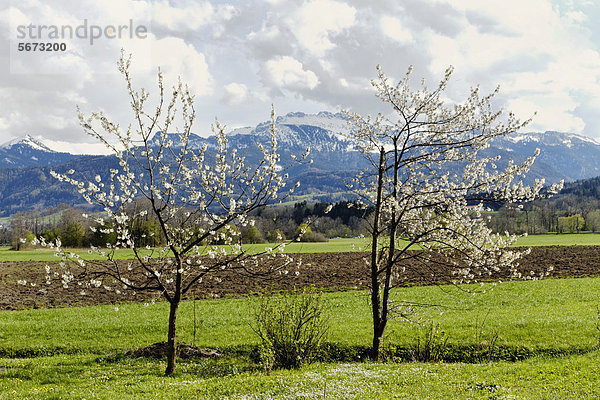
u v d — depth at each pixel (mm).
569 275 45719
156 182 15883
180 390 14195
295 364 18188
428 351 20281
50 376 17781
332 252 76125
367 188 19641
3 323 27906
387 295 18719
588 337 21000
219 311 30922
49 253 82562
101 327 26844
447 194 18438
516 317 25719
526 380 14188
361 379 14609
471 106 18047
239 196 16391
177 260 16578
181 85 15781
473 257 18125
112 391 14578
